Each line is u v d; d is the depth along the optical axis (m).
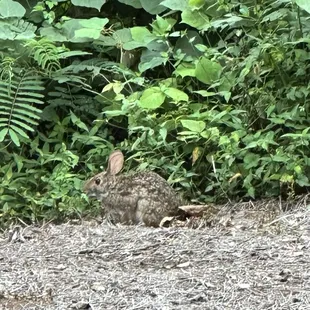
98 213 2.52
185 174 2.59
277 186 2.52
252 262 1.94
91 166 2.65
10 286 1.82
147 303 1.71
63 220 2.46
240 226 2.26
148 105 2.63
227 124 2.58
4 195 2.52
